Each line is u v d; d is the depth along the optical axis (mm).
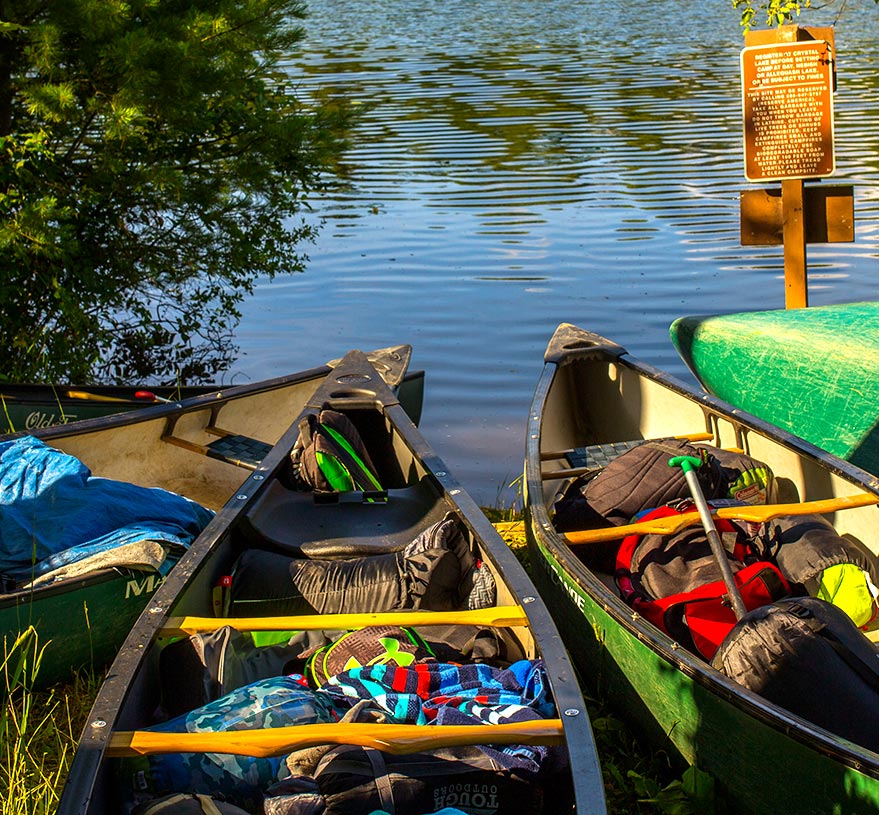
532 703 3143
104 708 2861
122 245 8422
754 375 6262
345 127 9195
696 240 11859
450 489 4449
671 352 8734
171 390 6465
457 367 8602
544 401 5602
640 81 22062
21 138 7469
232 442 5844
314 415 5000
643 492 4551
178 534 4625
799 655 3139
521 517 6012
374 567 3965
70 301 7367
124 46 7039
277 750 2748
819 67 6039
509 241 12117
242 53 8039
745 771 3184
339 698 3188
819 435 5961
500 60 26094
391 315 9992
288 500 4602
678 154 15609
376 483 4898
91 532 4547
